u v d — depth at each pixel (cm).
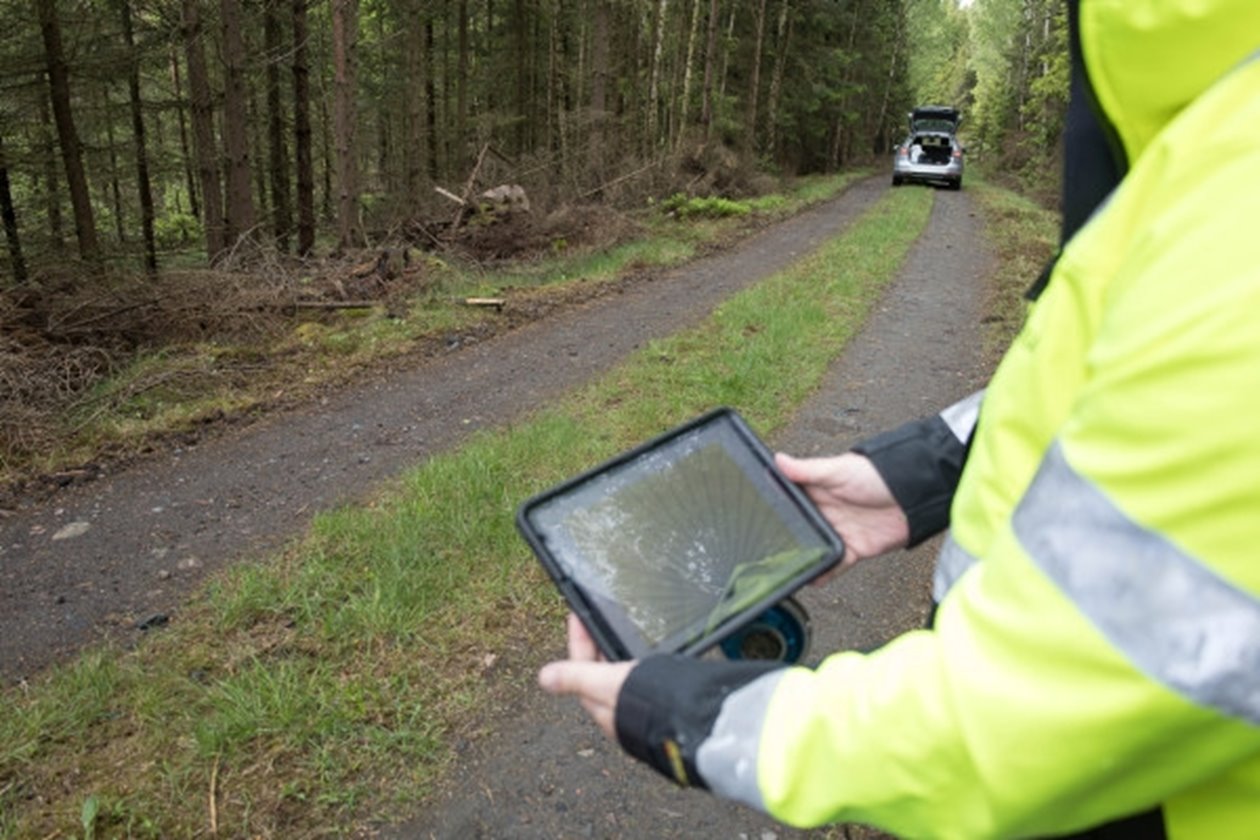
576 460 475
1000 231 1474
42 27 1225
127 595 375
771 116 2911
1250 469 53
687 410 555
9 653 335
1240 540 53
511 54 2538
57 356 671
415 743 269
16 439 539
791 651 112
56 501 475
